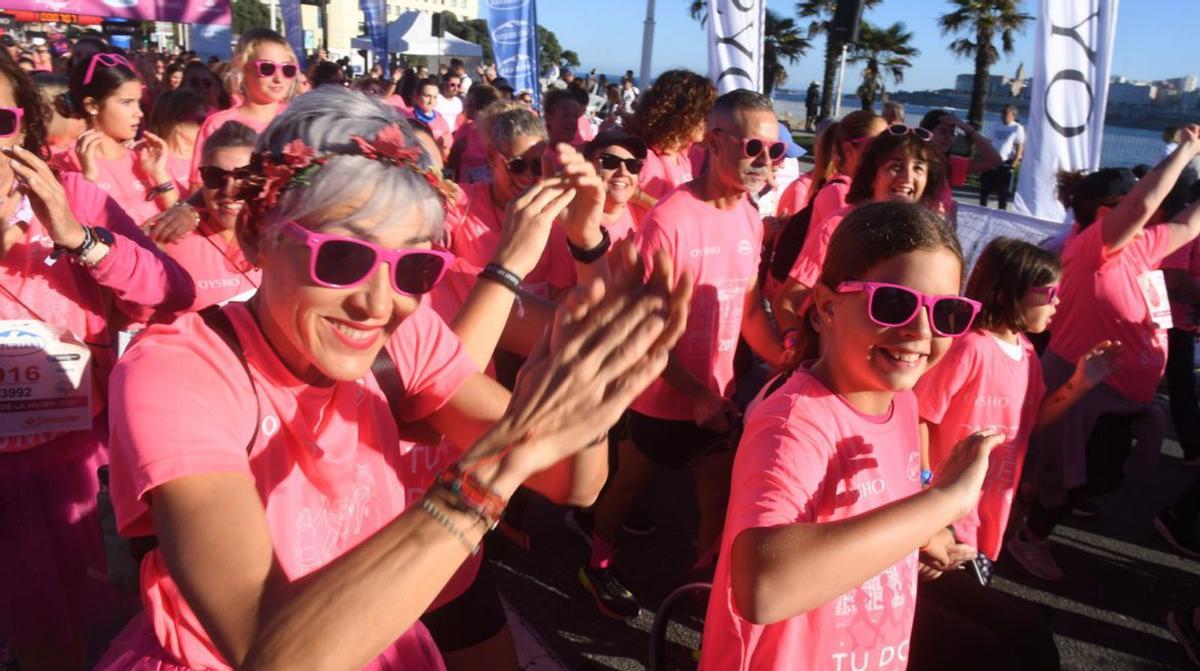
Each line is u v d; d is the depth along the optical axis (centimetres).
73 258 239
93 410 257
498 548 384
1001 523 299
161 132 485
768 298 421
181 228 295
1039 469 385
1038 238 646
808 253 333
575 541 407
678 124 517
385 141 126
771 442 176
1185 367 531
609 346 99
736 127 321
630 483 339
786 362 223
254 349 132
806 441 176
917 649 236
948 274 181
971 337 284
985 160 708
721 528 333
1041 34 671
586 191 201
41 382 243
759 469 172
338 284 120
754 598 151
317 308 122
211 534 110
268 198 123
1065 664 341
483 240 342
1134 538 446
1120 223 358
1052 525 396
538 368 103
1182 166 348
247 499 116
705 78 525
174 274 258
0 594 245
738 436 310
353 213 120
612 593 348
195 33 1619
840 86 841
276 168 122
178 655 137
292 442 136
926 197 378
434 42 2559
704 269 328
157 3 1337
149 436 115
